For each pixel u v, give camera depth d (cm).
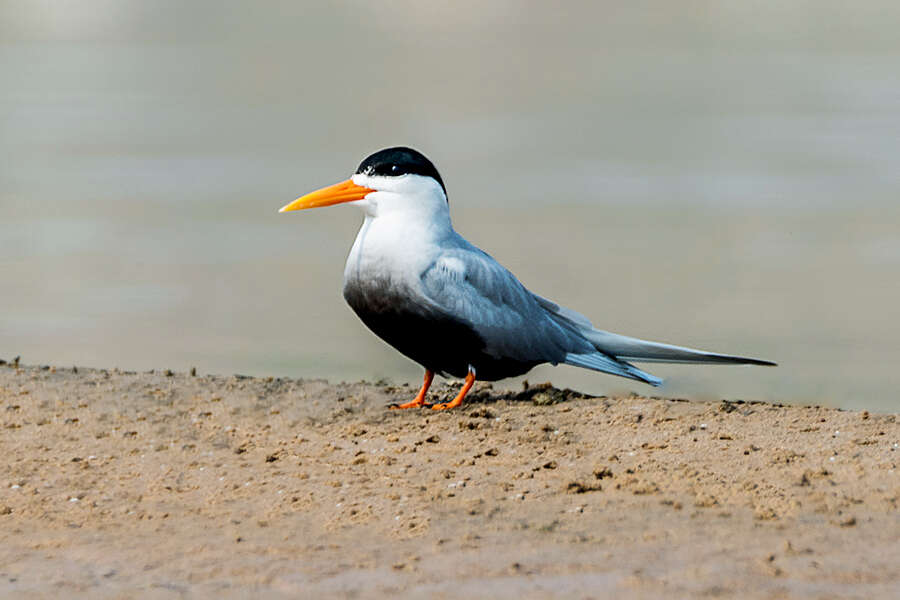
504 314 941
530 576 576
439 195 943
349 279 949
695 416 877
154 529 662
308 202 934
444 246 935
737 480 718
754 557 594
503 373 973
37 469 774
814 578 567
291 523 667
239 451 812
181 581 581
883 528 632
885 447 779
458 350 939
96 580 584
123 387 977
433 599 551
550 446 806
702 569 580
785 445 794
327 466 775
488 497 701
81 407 916
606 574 576
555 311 1020
